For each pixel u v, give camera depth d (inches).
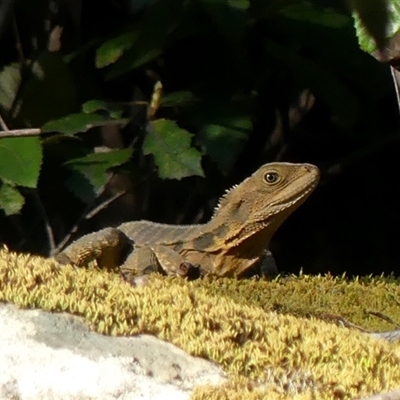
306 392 202.1
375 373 206.2
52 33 505.0
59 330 212.5
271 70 475.2
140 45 427.5
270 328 216.5
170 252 363.6
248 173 531.2
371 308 296.2
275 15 442.9
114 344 210.8
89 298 221.0
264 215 368.8
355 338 218.8
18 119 464.4
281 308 284.7
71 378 202.2
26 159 381.4
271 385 206.1
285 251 567.5
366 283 334.6
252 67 468.4
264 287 314.7
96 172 421.7
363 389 202.4
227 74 453.4
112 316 215.9
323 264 565.9
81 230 507.8
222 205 375.9
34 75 462.6
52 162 453.1
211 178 521.7
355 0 238.8
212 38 450.0
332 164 550.0
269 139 532.4
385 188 573.6
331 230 569.9
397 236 573.9
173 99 434.3
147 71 492.1
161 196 525.7
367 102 518.3
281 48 447.8
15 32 487.2
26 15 506.6
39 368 203.9
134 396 199.9
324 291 315.0
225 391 200.1
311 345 212.4
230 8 403.5
